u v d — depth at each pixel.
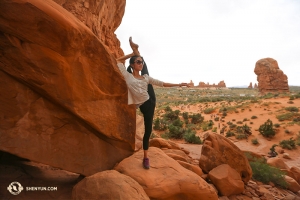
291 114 32.09
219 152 6.32
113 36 14.20
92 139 3.66
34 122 3.01
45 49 2.65
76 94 3.12
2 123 2.78
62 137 3.29
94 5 8.58
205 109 48.88
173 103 71.38
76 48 2.90
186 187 3.65
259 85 72.25
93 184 2.93
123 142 4.08
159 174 3.65
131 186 3.01
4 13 2.30
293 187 7.73
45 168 4.36
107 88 3.56
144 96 3.47
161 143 7.78
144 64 3.86
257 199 5.68
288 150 22.12
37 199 3.10
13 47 2.52
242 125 32.06
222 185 5.36
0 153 4.05
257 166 8.13
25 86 2.92
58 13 2.60
